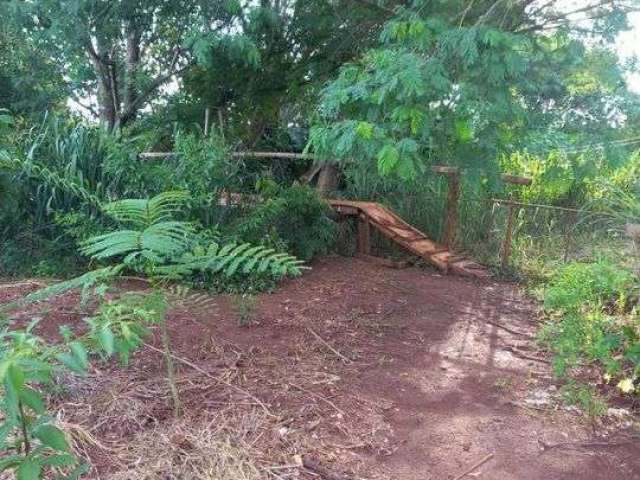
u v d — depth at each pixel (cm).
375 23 655
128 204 246
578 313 406
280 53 712
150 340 376
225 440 266
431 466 263
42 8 653
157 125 825
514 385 347
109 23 694
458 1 407
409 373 359
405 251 679
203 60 618
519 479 257
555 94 450
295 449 265
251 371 343
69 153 549
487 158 388
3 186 496
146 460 247
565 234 679
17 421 161
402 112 334
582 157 427
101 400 294
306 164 914
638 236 412
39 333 374
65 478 173
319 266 614
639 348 329
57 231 545
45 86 818
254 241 540
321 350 384
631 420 308
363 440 279
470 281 584
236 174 605
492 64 338
